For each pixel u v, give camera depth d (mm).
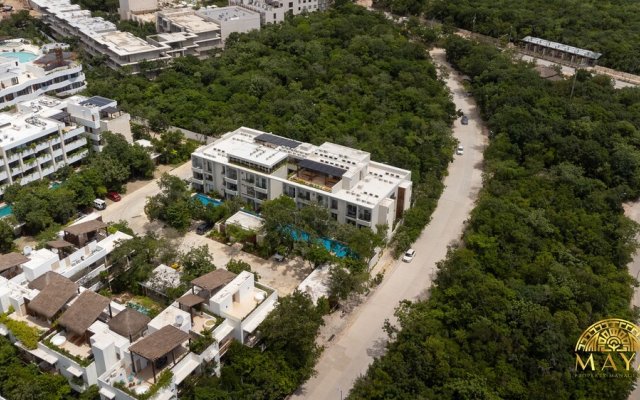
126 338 100125
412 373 106000
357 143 188500
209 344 101875
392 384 102875
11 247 144750
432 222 165750
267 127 196000
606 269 137875
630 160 183250
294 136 192125
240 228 148000
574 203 163000
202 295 112000
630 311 125312
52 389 99062
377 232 144250
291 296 115438
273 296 117062
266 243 143375
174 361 98688
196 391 97125
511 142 197625
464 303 119750
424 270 145125
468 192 182125
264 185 157875
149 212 153625
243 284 113875
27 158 164750
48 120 174250
